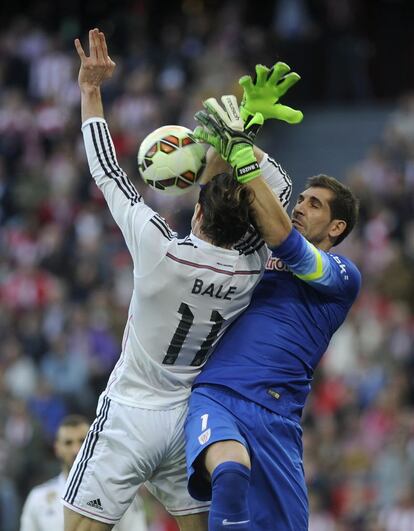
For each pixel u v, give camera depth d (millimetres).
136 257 21703
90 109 22359
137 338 22000
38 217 73562
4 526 46031
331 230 23297
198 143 22516
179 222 65312
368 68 88312
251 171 21438
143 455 21984
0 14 96750
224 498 20547
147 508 46094
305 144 80375
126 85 77750
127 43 83875
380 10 88812
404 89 88250
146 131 75250
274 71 22344
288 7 85938
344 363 55781
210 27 84625
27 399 56438
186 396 22266
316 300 22766
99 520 22078
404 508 45406
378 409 51938
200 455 21281
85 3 92062
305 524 22188
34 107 81125
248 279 22078
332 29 84438
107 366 60094
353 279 22922
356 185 68500
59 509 29828
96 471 22062
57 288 66250
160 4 92188
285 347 22328
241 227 21641
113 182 21969
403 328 57031
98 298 62938
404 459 47969
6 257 69688
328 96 84125
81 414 56906
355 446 50219
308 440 49875
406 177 69188
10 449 52062
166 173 22266
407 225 66312
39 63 82938
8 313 64625
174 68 79312
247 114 22531
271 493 21734
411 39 88375
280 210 21578
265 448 21766
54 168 76188
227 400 21844
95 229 70625
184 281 21594
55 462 51969
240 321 22547
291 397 22359
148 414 22000
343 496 47844
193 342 22016
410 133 72875
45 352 61969
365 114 82062
